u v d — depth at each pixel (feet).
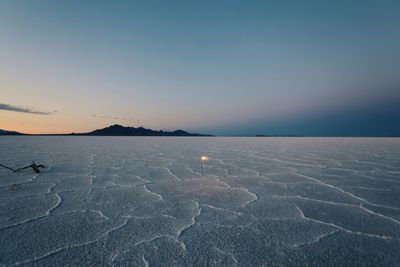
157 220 7.16
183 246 5.55
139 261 4.90
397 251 5.32
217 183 12.22
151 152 30.55
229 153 29.22
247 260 4.96
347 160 21.49
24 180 12.76
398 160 21.36
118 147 40.57
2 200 9.11
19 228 6.49
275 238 5.99
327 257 5.09
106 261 4.89
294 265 4.79
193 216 7.51
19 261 4.85
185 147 41.57
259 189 10.97
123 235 6.11
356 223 6.93
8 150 32.65
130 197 9.61
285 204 8.74
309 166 17.94
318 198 9.49
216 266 4.74
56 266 4.69
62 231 6.32
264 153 29.14
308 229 6.53
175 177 13.78
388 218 7.32
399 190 10.70
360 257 5.08
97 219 7.21
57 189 10.86
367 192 10.37
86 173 14.93
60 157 23.80
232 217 7.44
